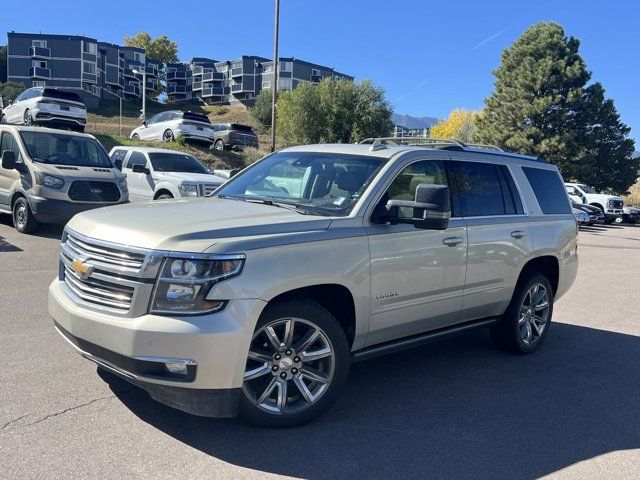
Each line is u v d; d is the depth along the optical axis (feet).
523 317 18.98
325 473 10.93
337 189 14.64
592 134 127.34
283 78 309.22
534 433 13.19
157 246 11.12
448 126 233.14
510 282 17.78
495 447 12.39
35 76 256.93
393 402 14.58
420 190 13.24
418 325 15.24
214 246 11.25
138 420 12.52
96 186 35.86
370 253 13.42
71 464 10.66
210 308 11.04
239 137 102.53
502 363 18.21
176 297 10.95
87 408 12.94
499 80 131.85
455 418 13.79
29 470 10.36
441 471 11.25
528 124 126.11
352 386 15.60
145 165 44.57
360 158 15.43
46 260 28.76
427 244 14.79
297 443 12.03
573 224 20.67
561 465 11.75
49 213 34.37
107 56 293.02
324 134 133.69
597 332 22.79
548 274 20.26
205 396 11.16
